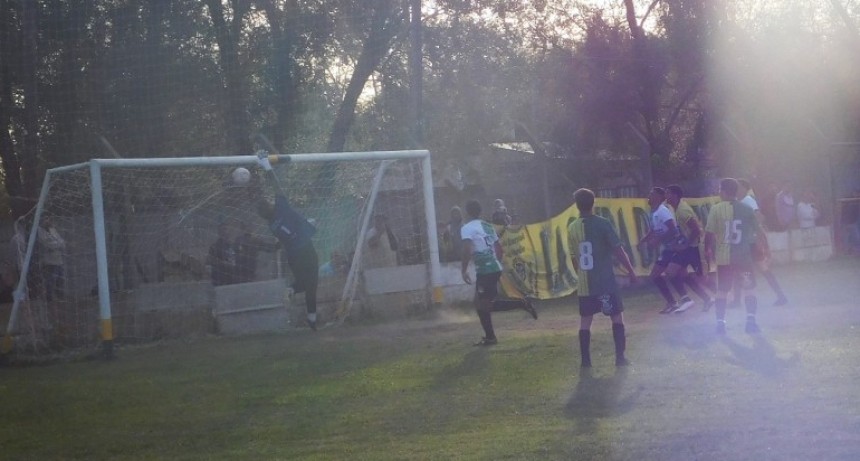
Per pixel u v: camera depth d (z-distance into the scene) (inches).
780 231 981.2
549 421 296.8
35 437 314.0
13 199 706.2
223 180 701.3
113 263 630.5
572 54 1025.5
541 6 973.8
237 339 571.2
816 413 287.9
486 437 279.9
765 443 257.1
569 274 778.2
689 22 1045.2
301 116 842.8
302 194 759.1
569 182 1044.5
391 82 863.1
